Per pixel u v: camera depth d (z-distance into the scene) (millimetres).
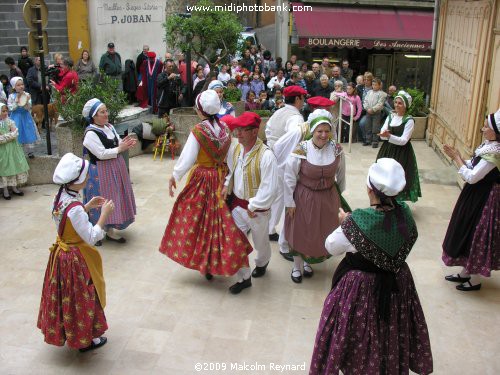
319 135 4301
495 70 6445
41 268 5070
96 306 3695
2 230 5934
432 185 7418
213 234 4531
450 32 8711
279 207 5453
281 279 4875
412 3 16297
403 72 17156
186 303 4461
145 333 4051
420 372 3178
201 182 4516
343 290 3035
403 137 5855
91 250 3676
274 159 4344
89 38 11281
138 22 11812
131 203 5527
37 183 7520
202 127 4398
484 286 4746
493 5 6488
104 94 7641
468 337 4012
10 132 6758
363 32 15688
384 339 2994
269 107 10539
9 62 10352
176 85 10227
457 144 7859
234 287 4609
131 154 8648
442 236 5750
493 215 4344
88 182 5309
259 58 13859
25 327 4129
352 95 9711
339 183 4723
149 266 5098
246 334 4051
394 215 2949
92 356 3787
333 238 3049
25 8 6953
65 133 7555
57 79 9906
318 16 15906
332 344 3027
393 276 2984
